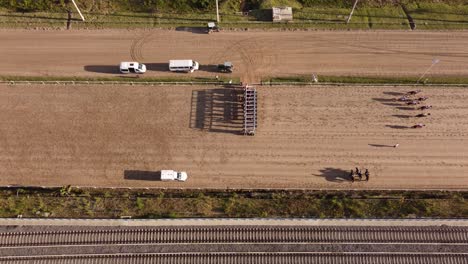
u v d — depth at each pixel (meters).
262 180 60.09
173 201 58.28
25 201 57.91
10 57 67.88
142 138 62.62
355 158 61.25
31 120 63.72
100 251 55.03
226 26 70.31
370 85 65.88
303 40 69.50
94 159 61.22
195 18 71.25
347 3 72.88
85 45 68.94
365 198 58.44
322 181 60.03
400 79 66.38
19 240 55.34
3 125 63.28
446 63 67.62
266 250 55.34
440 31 70.06
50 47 68.62
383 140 62.31
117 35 69.75
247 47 69.00
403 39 69.44
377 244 55.59
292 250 55.31
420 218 56.34
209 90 65.81
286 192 59.22
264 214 56.91
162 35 69.88
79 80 66.38
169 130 63.19
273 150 61.81
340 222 56.44
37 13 71.12
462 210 57.25
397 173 60.31
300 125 63.34
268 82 66.06
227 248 55.41
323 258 54.84
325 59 68.00
